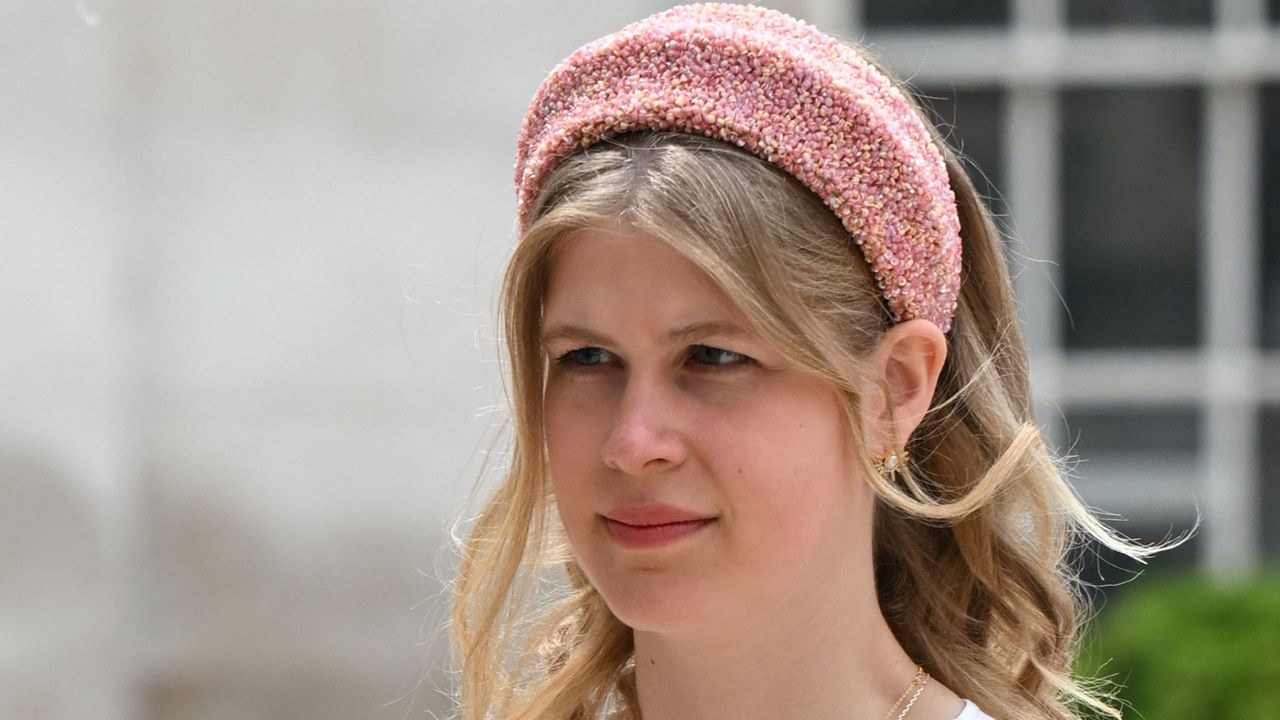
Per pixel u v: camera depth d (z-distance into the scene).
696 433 6.64
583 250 6.66
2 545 17.44
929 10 21.36
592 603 8.77
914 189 7.00
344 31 18.30
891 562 8.36
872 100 6.99
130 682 17.98
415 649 18.12
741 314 6.56
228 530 18.23
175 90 18.23
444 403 18.12
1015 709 8.16
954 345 8.05
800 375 6.75
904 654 7.66
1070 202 21.42
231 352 18.25
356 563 18.17
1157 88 21.38
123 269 18.19
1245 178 21.30
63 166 17.84
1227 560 21.16
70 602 17.66
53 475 17.66
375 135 18.30
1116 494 21.31
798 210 6.77
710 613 6.80
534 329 7.11
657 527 6.71
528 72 18.28
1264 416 21.34
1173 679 17.59
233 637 18.16
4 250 17.58
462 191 18.22
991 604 8.53
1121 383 21.31
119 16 18.14
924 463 8.21
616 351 6.69
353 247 18.25
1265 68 21.20
